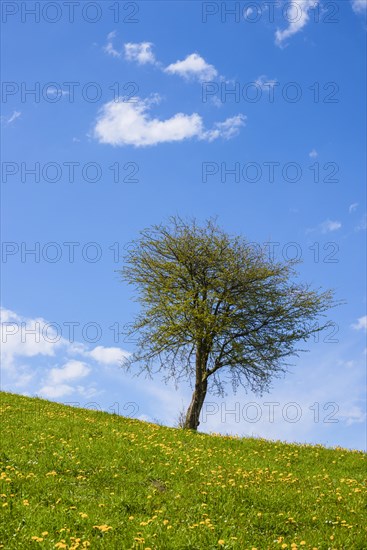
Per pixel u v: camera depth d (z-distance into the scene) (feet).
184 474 50.55
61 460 52.01
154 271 101.71
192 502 42.91
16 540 33.24
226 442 71.87
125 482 47.26
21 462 50.37
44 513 37.65
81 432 66.33
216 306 99.19
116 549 33.09
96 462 52.26
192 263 99.55
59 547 31.73
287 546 35.42
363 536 38.09
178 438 71.61
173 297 99.19
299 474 57.36
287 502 44.62
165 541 34.47
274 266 100.53
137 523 37.60
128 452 57.26
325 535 37.93
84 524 36.65
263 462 61.11
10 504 38.65
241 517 40.47
